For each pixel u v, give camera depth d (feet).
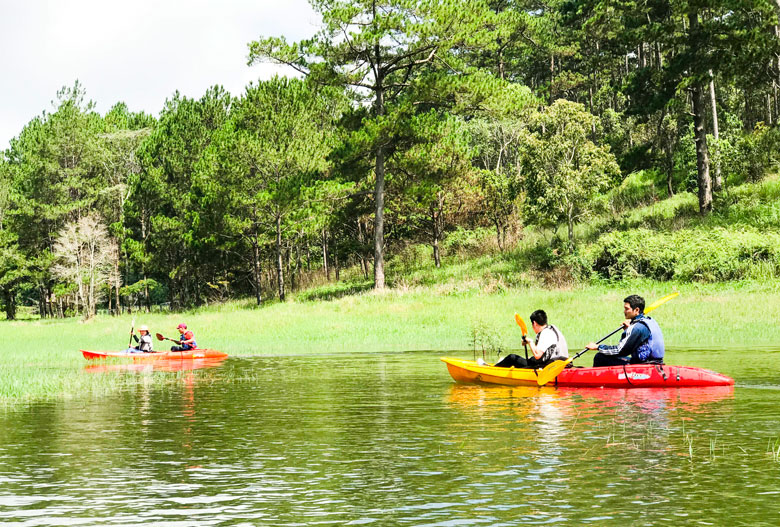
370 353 69.92
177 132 177.37
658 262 110.83
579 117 121.60
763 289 96.68
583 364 52.60
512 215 145.07
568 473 21.62
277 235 146.72
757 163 129.29
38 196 201.87
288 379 48.67
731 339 69.92
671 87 128.57
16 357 73.20
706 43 122.01
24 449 26.61
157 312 189.57
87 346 87.71
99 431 30.17
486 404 36.11
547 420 30.99
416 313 100.73
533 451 24.75
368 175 147.13
